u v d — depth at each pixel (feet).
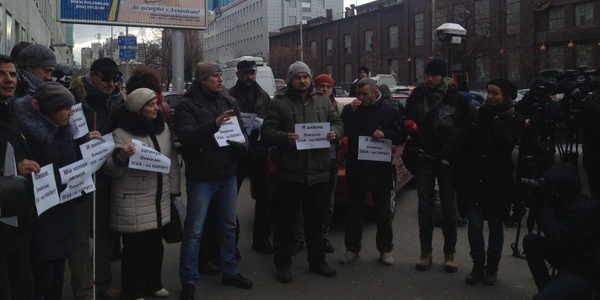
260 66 61.72
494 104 15.92
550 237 12.43
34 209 10.61
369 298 15.37
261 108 19.35
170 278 17.20
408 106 17.79
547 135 19.25
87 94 14.78
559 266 13.05
